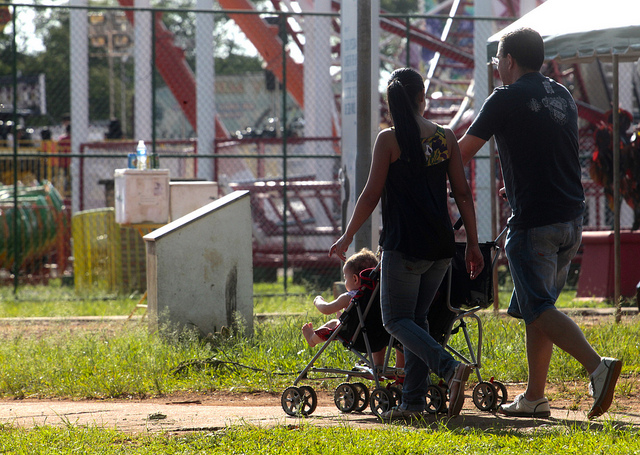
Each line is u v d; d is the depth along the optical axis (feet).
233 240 94.22
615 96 102.17
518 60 56.49
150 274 92.89
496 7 312.09
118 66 591.78
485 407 60.03
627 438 46.93
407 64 156.56
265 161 232.12
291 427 51.42
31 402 69.10
